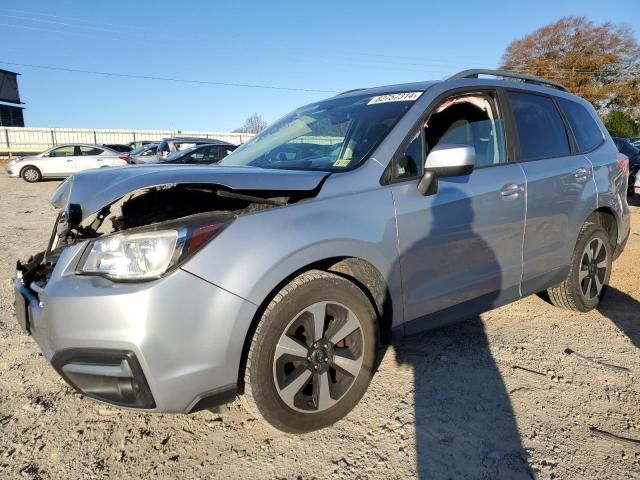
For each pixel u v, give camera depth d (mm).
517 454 2205
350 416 2492
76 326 1949
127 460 2182
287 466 2133
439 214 2686
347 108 3250
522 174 3182
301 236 2170
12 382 2857
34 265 2646
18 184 18094
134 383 1937
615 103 44750
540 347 3305
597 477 2061
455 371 2959
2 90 45281
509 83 3438
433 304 2766
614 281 4816
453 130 3039
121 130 38281
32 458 2188
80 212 2043
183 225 2002
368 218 2414
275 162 3016
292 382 2219
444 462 2150
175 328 1919
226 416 2521
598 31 43281
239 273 2018
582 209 3609
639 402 2639
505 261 3117
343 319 2385
